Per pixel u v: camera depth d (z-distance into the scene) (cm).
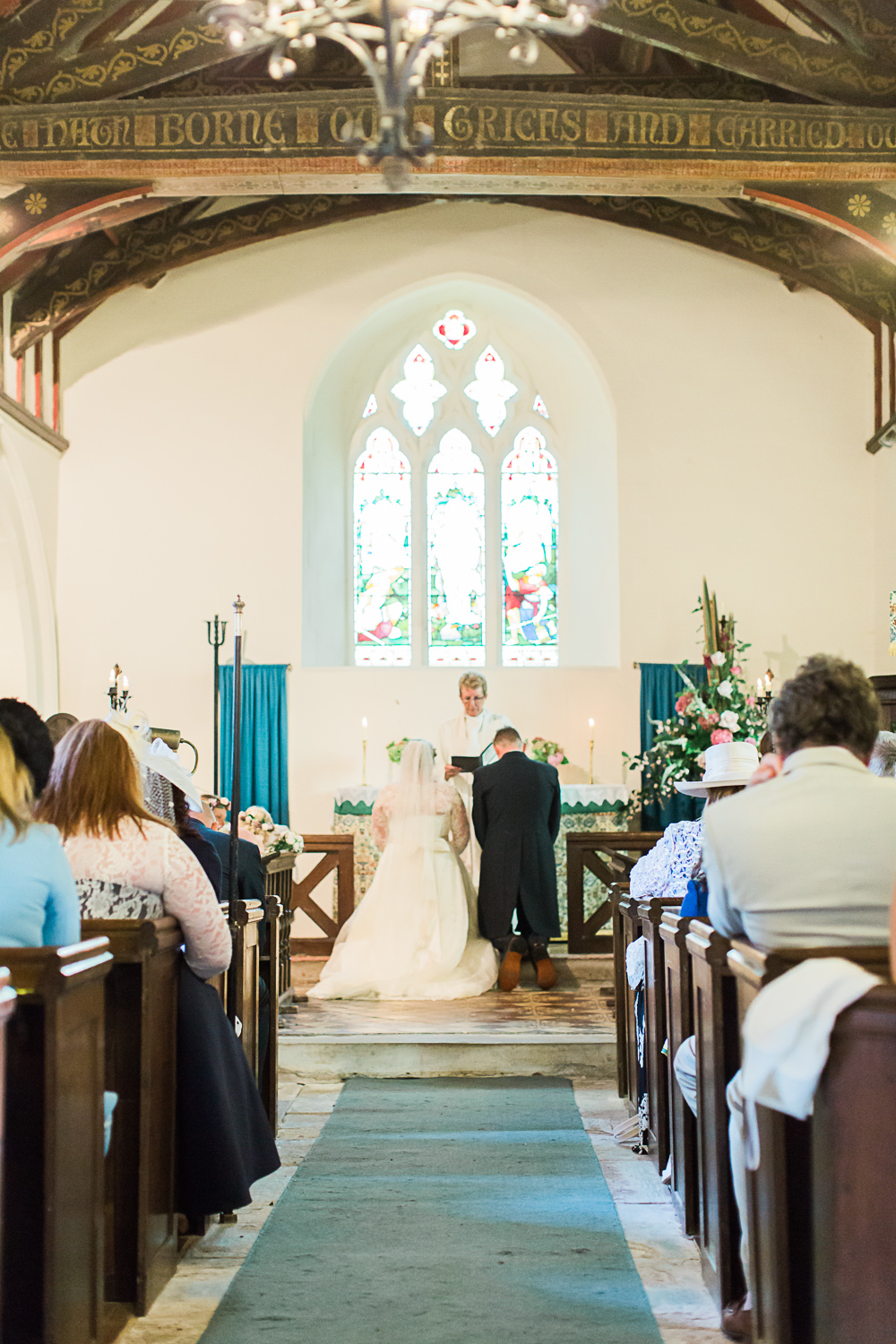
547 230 1078
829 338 1072
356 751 1037
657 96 879
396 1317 287
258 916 424
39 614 1005
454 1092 552
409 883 722
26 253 854
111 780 311
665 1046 383
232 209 1014
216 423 1055
